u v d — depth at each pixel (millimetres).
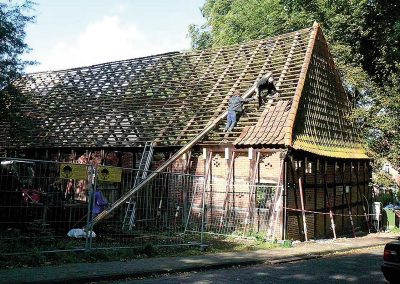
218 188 17328
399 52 22234
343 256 12961
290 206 16031
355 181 21109
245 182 16719
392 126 20188
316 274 9703
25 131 23516
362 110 21062
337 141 19844
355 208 20938
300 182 16406
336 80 21438
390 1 22203
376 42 24219
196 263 10172
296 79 18328
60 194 11250
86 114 23906
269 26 31891
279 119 16859
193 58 24297
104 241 11922
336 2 25438
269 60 20469
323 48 20875
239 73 20906
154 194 14289
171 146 18422
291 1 29125
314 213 17469
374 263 11500
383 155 21172
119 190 14039
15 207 9938
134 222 13586
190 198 17344
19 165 10305
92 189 10609
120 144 20078
